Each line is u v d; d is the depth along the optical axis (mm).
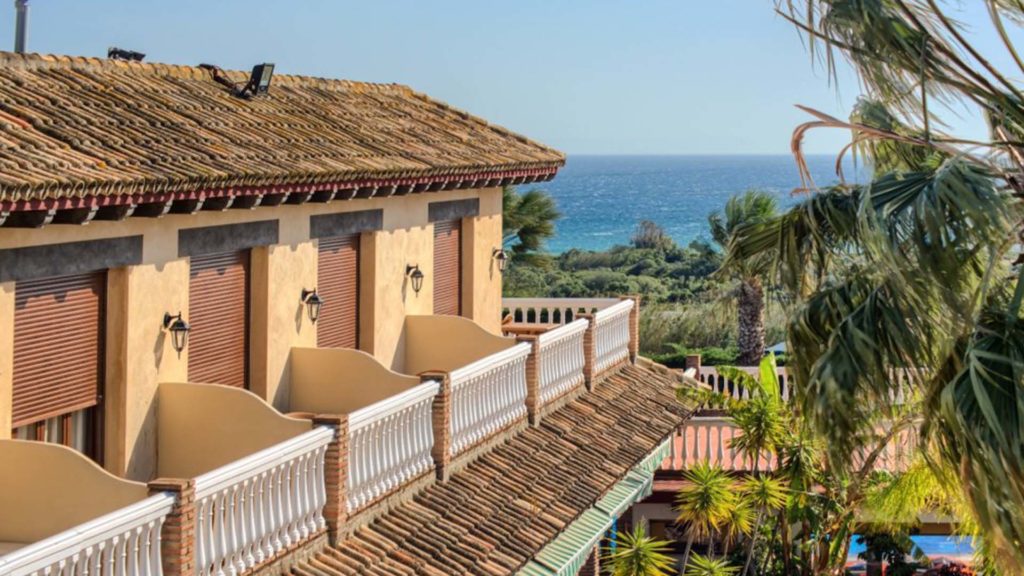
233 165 13656
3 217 10352
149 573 9352
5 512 10578
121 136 13445
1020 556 10492
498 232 23297
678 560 24500
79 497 10500
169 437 13602
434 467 14484
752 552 20953
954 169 11344
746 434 20734
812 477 20391
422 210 20078
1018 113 12844
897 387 11961
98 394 12930
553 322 28016
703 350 49531
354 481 12617
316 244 17000
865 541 23594
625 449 18281
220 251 14844
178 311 13992
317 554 11867
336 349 16297
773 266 13016
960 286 11375
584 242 148750
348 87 22719
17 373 11727
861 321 11789
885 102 13125
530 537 14203
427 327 19656
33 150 11688
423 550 12797
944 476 11727
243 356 15664
